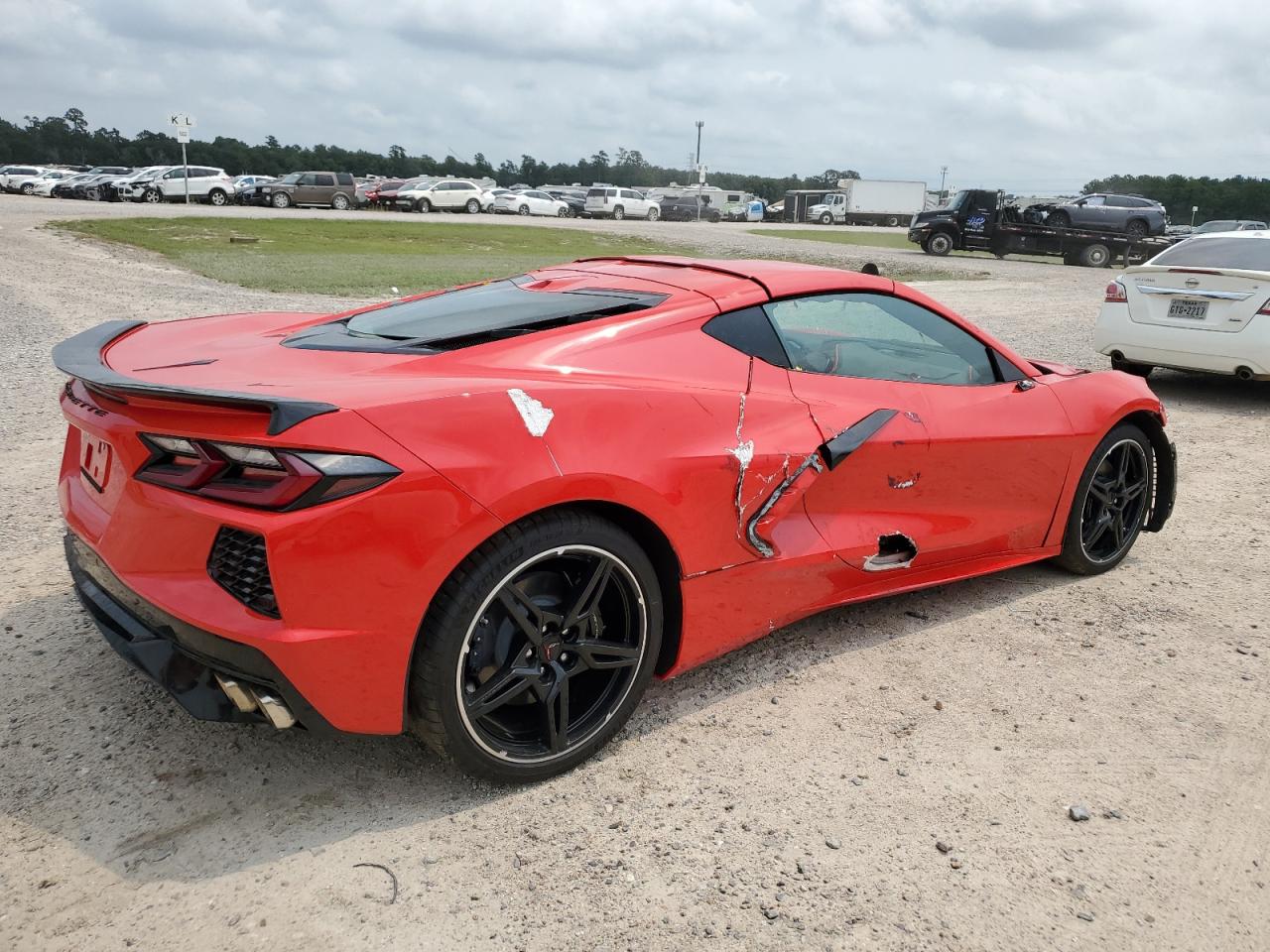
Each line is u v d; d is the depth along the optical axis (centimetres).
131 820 216
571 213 4962
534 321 262
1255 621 346
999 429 328
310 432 191
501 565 212
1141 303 771
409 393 209
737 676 295
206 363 244
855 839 219
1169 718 278
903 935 190
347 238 2602
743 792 235
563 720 235
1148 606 359
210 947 180
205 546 204
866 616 344
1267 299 700
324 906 192
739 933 189
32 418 578
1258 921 198
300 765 240
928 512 318
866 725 269
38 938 181
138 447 211
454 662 211
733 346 276
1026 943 189
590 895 198
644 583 242
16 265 1458
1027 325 1202
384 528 196
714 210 5606
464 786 234
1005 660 311
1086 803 236
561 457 218
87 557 243
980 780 244
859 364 308
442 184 4450
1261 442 627
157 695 269
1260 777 249
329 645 197
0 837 209
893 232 5041
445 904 194
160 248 1986
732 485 257
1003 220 2777
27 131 13925
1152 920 197
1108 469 383
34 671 279
